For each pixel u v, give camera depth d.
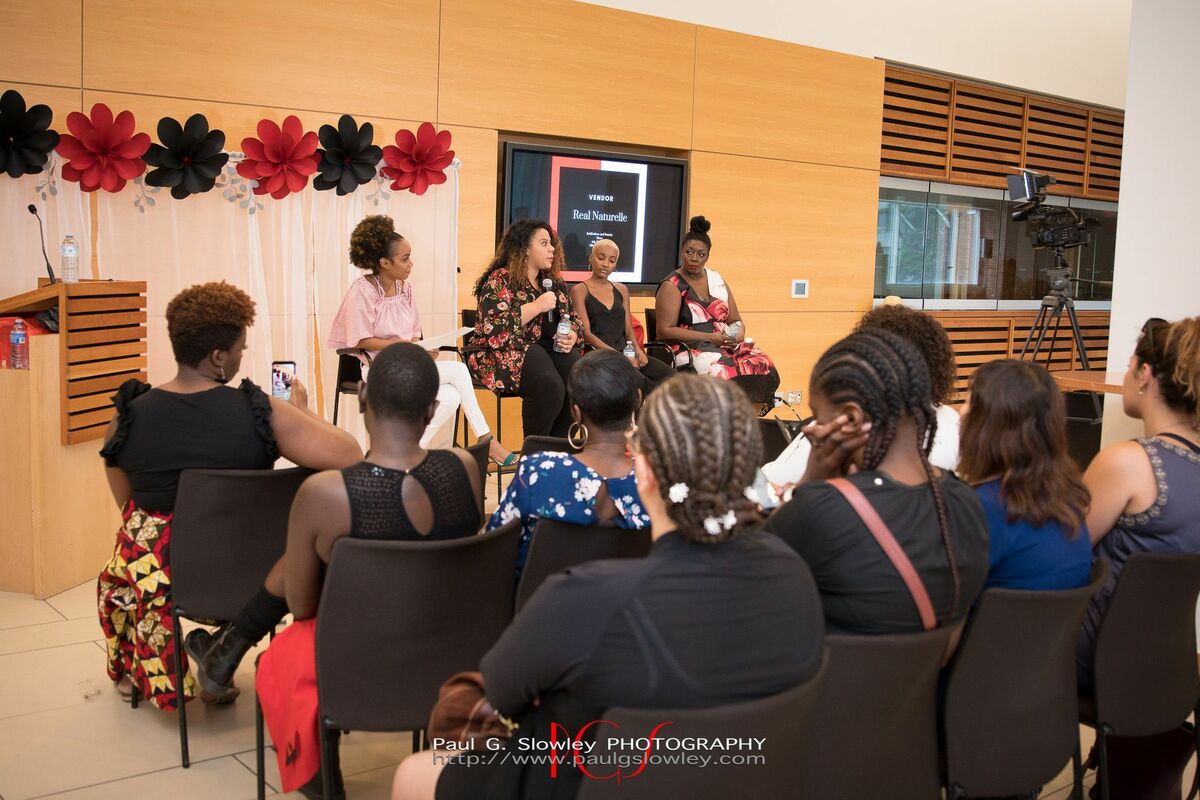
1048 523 1.92
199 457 2.55
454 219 5.45
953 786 1.83
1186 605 2.10
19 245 4.23
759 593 1.28
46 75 4.71
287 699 2.09
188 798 2.40
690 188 6.95
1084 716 2.14
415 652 1.99
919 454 1.71
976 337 8.96
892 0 7.84
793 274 7.56
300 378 5.00
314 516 1.99
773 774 1.33
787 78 7.30
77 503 3.86
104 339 3.88
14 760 2.56
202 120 4.48
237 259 4.77
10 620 3.51
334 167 4.93
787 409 7.63
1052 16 8.98
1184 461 2.16
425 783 1.60
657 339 5.86
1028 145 9.20
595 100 6.45
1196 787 2.33
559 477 2.14
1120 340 3.89
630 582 1.24
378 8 5.60
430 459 2.09
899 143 8.16
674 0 6.70
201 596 2.50
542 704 1.35
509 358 4.82
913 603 1.63
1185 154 3.63
